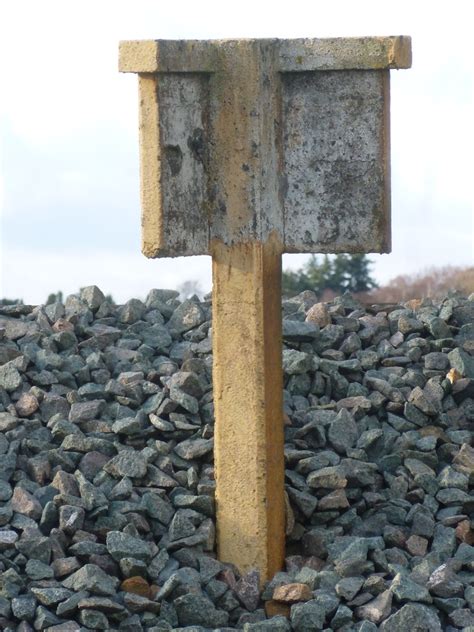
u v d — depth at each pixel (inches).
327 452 120.7
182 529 111.6
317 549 114.3
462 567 112.6
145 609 105.7
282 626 103.9
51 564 107.8
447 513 118.5
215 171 111.0
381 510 118.1
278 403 112.7
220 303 111.3
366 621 103.8
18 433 120.8
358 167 112.0
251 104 109.7
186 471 116.9
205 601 106.5
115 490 113.8
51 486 114.4
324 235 113.0
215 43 110.2
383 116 111.1
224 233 111.0
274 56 111.3
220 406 111.6
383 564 110.0
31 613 104.0
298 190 113.2
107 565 108.0
